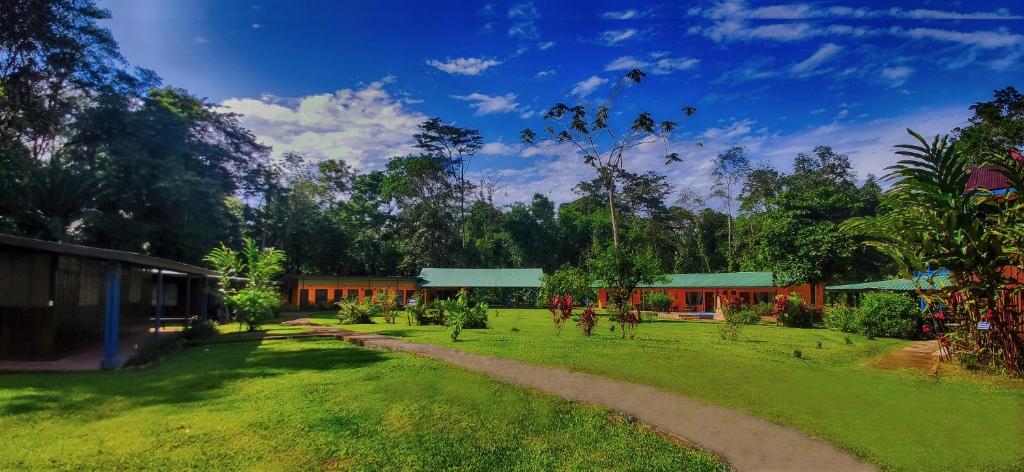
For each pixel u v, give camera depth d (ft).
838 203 104.63
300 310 128.77
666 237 193.16
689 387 26.71
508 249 200.23
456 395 24.39
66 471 15.37
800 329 71.61
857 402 23.62
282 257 64.34
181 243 90.63
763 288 118.32
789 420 20.74
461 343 46.26
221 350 42.19
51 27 85.87
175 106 108.17
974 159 44.11
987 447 17.26
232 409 21.95
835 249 99.91
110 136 92.22
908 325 56.29
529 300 159.74
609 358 36.22
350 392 24.99
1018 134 57.47
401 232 197.06
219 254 64.49
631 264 69.87
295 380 28.02
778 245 104.78
